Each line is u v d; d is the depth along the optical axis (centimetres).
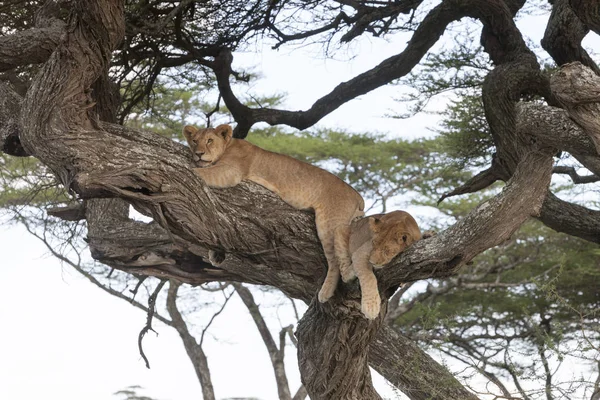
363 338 1024
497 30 1509
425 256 901
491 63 1856
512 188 922
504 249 2988
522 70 1426
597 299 2928
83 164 938
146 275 1469
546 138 930
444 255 899
